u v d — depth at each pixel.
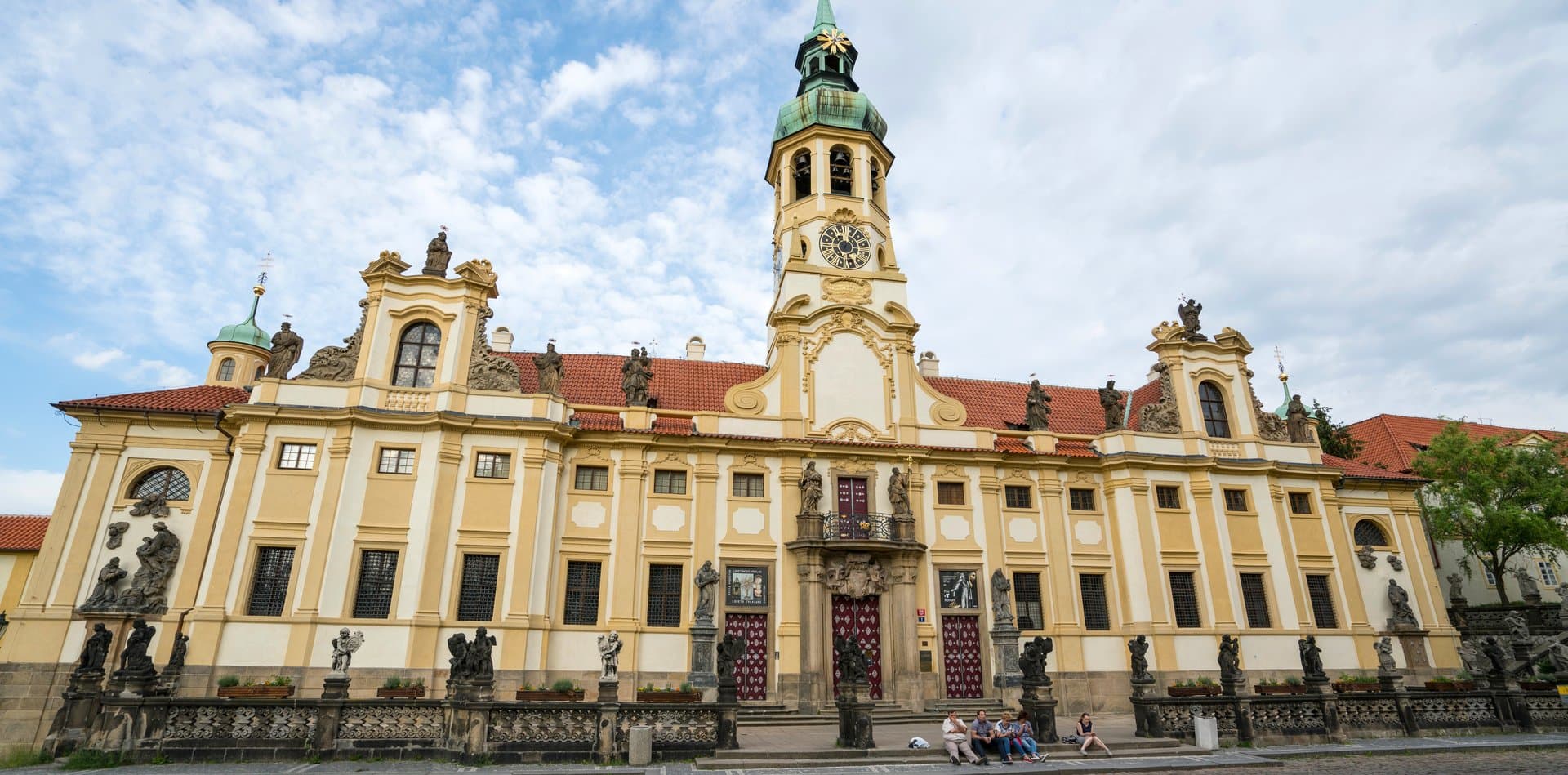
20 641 27.67
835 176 42.03
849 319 37.22
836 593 32.62
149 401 31.27
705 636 30.06
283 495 29.25
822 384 36.03
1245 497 38.19
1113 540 36.59
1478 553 44.19
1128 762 21.80
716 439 33.44
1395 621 38.16
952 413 37.31
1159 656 34.25
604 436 32.69
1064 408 43.84
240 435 29.86
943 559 34.19
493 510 30.41
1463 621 41.22
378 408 30.86
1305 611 36.84
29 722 26.94
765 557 32.72
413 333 32.69
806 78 45.28
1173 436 38.06
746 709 30.30
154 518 29.83
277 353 31.30
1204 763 21.59
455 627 28.86
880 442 35.41
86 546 29.14
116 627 28.09
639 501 32.38
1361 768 21.17
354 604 28.47
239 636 27.47
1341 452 52.91
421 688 26.56
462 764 19.89
